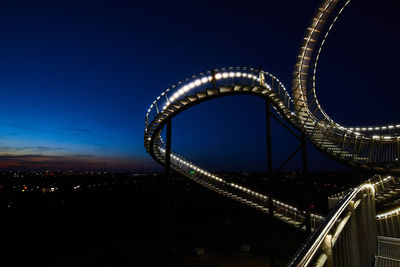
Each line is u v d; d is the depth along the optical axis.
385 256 9.49
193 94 20.06
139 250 28.75
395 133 17.73
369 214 8.93
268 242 28.53
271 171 21.22
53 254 31.81
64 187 142.50
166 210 21.31
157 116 21.45
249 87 20.02
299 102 21.95
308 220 21.16
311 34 22.61
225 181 27.44
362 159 18.42
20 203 86.94
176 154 28.50
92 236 41.75
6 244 38.38
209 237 33.50
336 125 22.00
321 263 3.56
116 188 132.88
